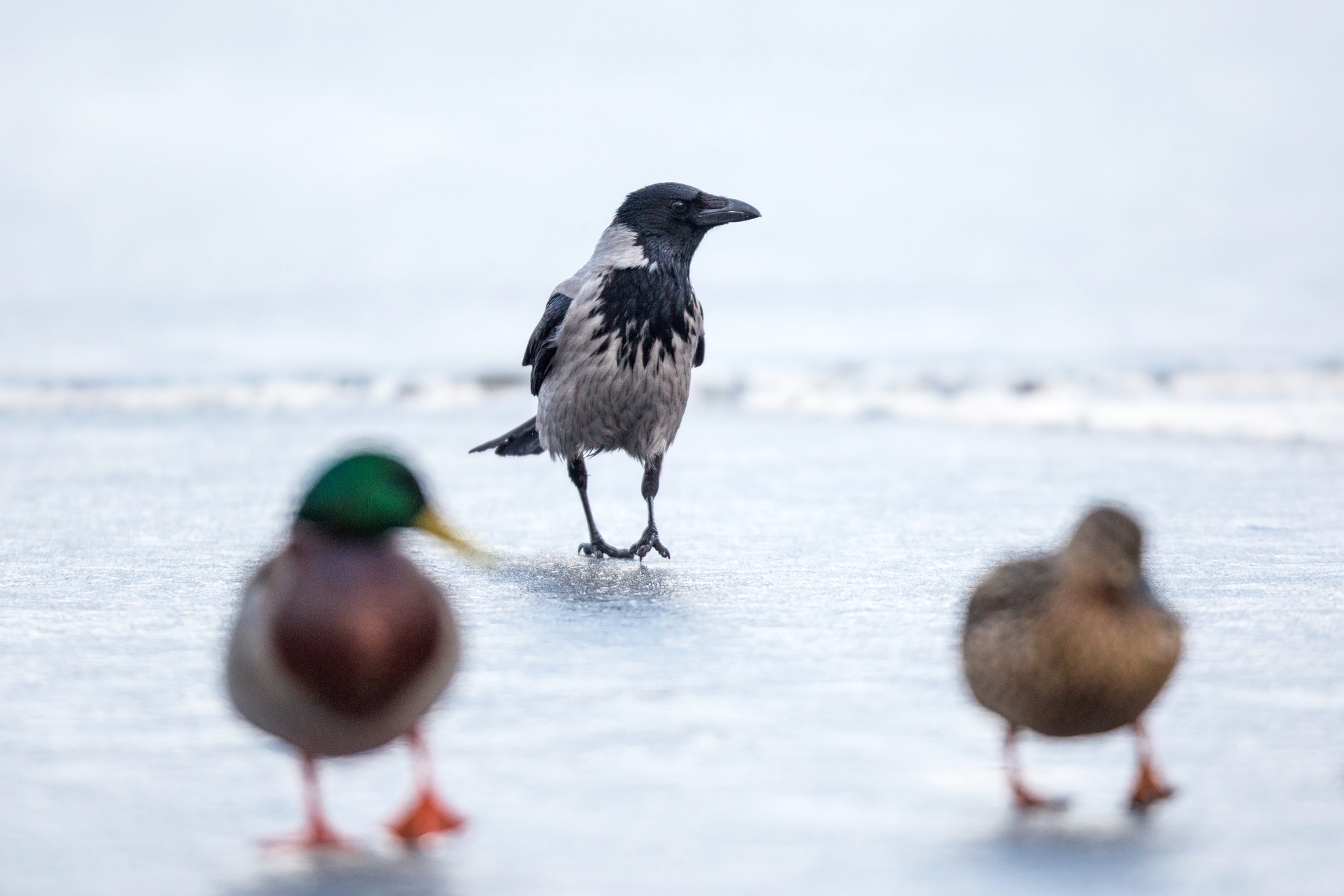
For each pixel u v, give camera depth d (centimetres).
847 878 556
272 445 2217
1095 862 571
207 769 684
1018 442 2112
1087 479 1706
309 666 572
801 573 1155
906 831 602
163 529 1407
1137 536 602
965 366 3219
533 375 1345
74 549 1288
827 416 2561
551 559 1258
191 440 2295
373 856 586
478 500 1655
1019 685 620
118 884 559
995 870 563
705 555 1259
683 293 1281
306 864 578
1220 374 2800
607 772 674
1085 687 609
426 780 617
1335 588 1066
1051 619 607
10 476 1856
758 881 554
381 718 584
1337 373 2780
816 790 648
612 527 1439
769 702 778
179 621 980
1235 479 1689
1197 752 697
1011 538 1311
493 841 598
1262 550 1231
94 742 720
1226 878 555
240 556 1248
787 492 1656
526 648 902
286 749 709
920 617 980
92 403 2978
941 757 692
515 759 693
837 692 796
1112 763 684
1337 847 583
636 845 591
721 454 2053
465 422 2566
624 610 1017
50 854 587
